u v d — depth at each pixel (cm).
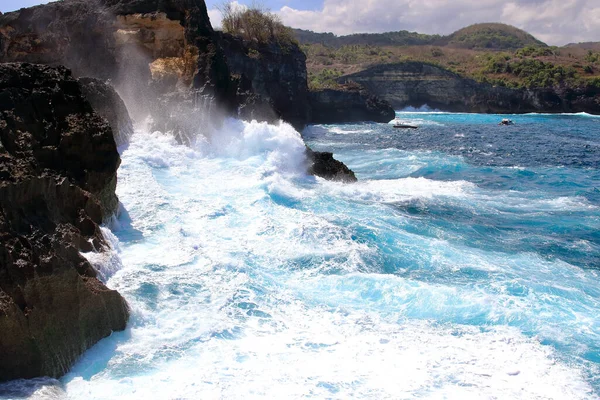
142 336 1042
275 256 1459
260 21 6506
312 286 1309
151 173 2084
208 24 3297
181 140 2497
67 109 1427
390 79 12712
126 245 1430
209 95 2730
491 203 2342
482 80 12962
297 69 7000
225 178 2166
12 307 860
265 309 1173
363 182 2778
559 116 10975
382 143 5228
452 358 1025
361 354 1022
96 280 1054
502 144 5169
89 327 991
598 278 1477
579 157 4166
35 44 3359
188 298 1182
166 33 3062
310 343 1052
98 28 3134
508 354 1050
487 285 1359
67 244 1065
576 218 2111
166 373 933
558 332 1141
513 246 1727
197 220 1661
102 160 1459
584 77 12631
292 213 1805
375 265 1452
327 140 5525
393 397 895
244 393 883
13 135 1169
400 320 1166
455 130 6912
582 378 986
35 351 888
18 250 927
